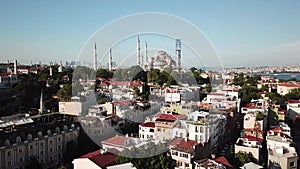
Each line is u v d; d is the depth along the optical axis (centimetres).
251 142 6888
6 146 5834
